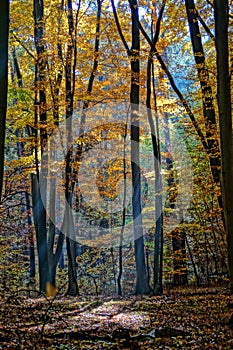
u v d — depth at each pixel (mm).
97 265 20828
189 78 11938
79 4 13180
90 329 6293
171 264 17719
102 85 15078
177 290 13094
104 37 14641
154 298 10727
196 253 16984
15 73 17797
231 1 10703
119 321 7188
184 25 12617
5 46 4082
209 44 12172
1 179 4047
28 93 13875
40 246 13641
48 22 13641
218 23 6176
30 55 14641
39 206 13859
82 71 14500
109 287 19984
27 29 14445
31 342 5395
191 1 11141
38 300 10219
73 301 10352
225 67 6109
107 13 14453
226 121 6008
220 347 5176
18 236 20828
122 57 14227
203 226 14453
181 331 6141
